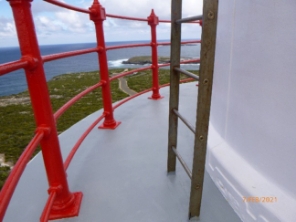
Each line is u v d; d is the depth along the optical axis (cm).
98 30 201
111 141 201
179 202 125
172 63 123
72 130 228
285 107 85
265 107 95
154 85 326
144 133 216
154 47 306
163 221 112
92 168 160
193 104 301
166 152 180
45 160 107
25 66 82
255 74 98
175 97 130
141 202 126
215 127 145
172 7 115
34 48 87
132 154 178
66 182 117
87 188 139
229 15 113
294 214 86
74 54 151
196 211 111
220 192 130
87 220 114
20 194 134
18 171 66
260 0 89
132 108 291
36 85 92
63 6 138
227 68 121
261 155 101
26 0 81
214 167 135
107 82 218
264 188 98
